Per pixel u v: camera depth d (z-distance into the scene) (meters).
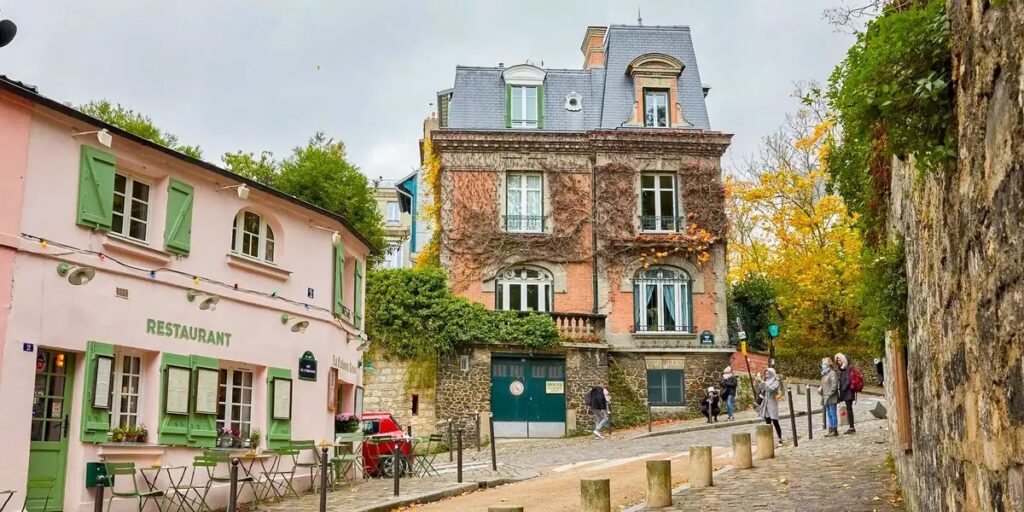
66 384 13.02
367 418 21.23
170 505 14.16
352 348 20.44
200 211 15.33
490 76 34.97
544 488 16.11
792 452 18.39
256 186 16.14
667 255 33.22
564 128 34.34
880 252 9.75
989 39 4.30
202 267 15.27
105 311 13.41
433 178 33.59
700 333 32.78
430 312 29.52
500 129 33.72
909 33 5.54
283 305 17.02
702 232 33.09
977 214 4.70
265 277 16.69
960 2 4.99
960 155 5.12
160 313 14.38
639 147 33.62
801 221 40.97
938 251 6.21
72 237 13.05
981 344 4.75
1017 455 4.10
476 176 33.31
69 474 12.82
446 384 29.47
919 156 5.70
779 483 14.00
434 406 29.20
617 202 33.25
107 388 13.38
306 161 34.81
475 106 34.34
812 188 41.66
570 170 33.62
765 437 17.50
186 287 14.88
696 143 33.69
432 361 29.33
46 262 12.61
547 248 33.00
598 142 33.50
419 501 15.34
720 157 33.91
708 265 33.31
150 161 14.41
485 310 30.05
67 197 13.04
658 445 24.36
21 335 12.16
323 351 18.09
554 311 31.78
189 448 14.75
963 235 5.14
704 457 14.34
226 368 15.92
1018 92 3.84
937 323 6.50
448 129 33.34
